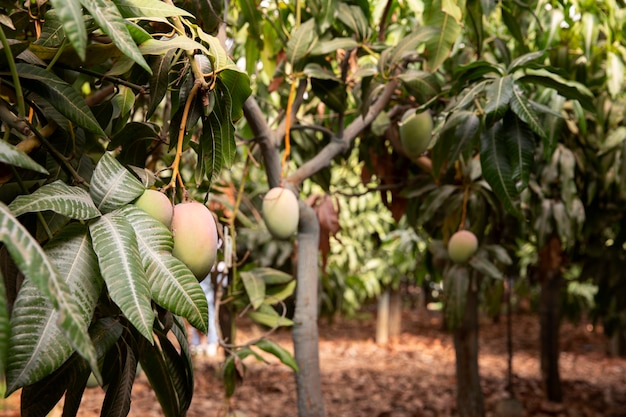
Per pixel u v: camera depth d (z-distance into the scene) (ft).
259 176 13.84
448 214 7.52
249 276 6.56
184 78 3.16
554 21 6.77
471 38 6.75
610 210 9.98
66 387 2.76
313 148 7.97
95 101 5.19
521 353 28.30
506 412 12.76
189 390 3.03
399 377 21.88
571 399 17.21
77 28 2.02
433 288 35.27
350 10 5.93
